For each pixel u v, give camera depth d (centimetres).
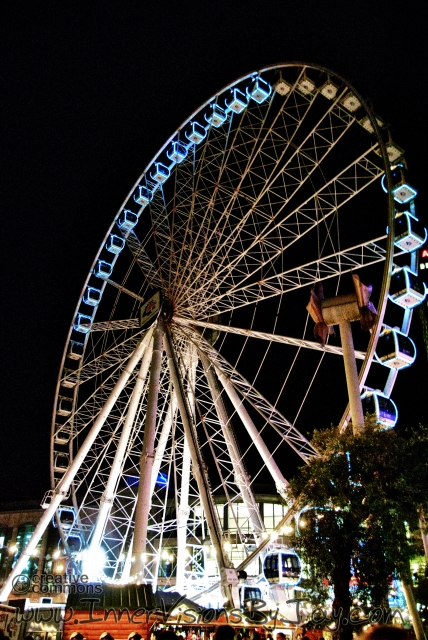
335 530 2264
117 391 3850
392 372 2978
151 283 4116
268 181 3759
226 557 3000
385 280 2942
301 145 3659
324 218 3612
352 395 2812
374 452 2345
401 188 3127
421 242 3058
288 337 3591
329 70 3466
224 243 3828
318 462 2427
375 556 2159
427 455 2327
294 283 3662
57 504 3869
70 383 4319
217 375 3944
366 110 3250
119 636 2550
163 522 4047
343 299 3039
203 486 3169
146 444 3434
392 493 2270
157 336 3797
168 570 6631
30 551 3756
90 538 3769
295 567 3450
